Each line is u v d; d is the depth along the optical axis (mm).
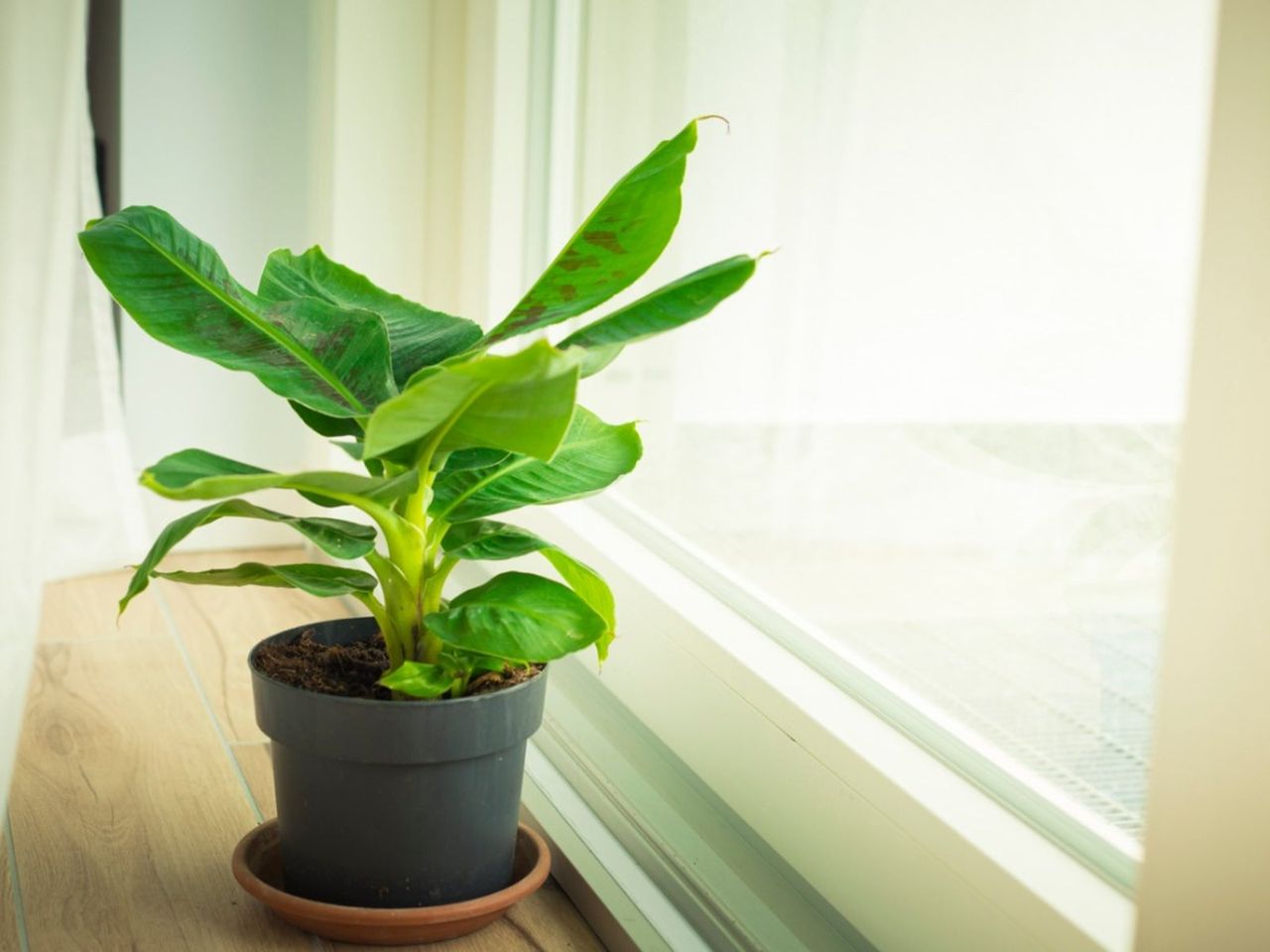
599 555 1362
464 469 912
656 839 1070
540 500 932
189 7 1933
